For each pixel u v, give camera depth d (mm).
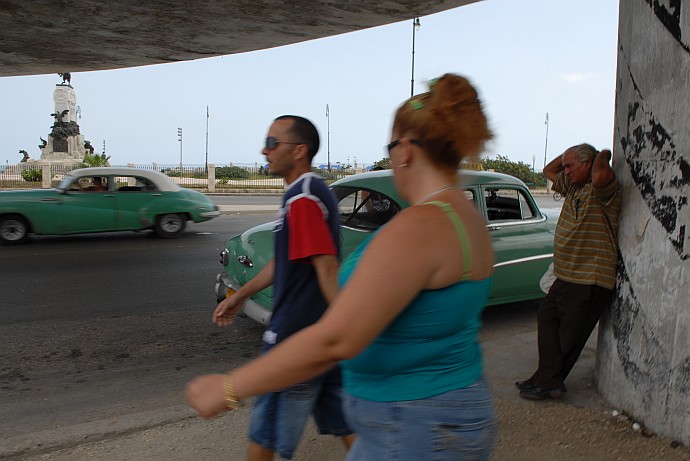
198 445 3475
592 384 4203
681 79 3113
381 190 5371
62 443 3514
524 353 5094
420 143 1622
